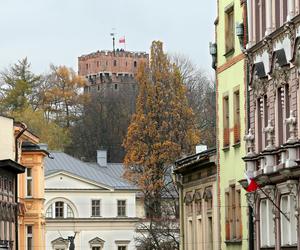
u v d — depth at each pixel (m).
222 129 82.69
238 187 78.44
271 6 68.94
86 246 163.88
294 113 63.56
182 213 98.12
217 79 83.94
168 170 154.88
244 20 75.31
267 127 68.12
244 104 76.44
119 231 165.38
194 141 155.62
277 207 63.97
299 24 62.72
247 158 71.50
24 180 128.88
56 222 162.75
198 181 91.38
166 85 156.88
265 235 71.19
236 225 79.31
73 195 164.25
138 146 155.38
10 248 111.88
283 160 64.62
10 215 113.69
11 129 115.31
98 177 166.38
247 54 74.12
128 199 166.38
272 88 68.69
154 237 140.50
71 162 167.88
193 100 194.00
